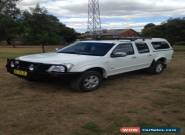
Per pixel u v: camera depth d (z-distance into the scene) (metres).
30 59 7.14
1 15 31.98
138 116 5.31
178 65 13.39
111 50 7.89
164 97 6.73
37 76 6.80
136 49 8.92
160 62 10.20
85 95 6.86
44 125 4.81
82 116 5.29
